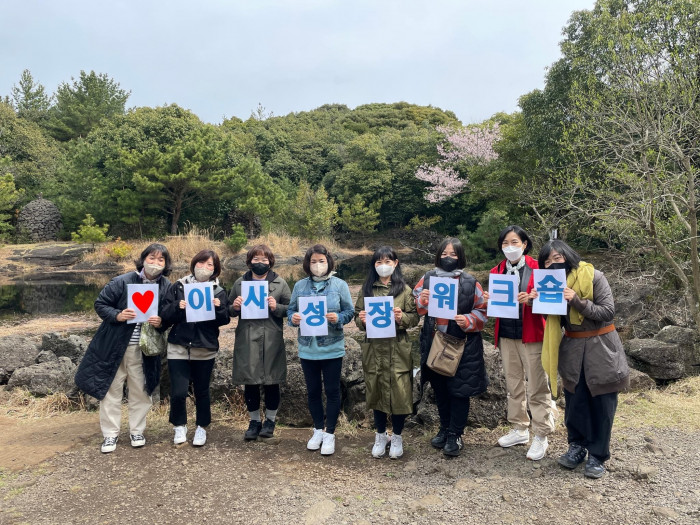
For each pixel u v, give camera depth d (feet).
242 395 16.08
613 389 10.39
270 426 14.10
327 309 13.03
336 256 92.79
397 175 109.81
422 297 12.10
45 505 10.25
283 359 13.67
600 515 9.08
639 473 10.27
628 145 21.97
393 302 12.12
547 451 11.96
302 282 13.44
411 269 61.21
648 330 21.68
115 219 86.69
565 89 45.34
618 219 24.23
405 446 13.28
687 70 23.20
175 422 13.37
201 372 13.44
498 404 13.96
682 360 17.21
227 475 11.53
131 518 9.71
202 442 13.38
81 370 12.85
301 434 14.62
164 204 88.48
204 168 86.53
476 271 56.95
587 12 45.01
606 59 39.40
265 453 12.94
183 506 10.12
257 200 91.25
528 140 51.90
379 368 12.19
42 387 17.44
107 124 98.48
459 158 85.66
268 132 134.82
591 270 10.83
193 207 95.35
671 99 22.71
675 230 24.20
